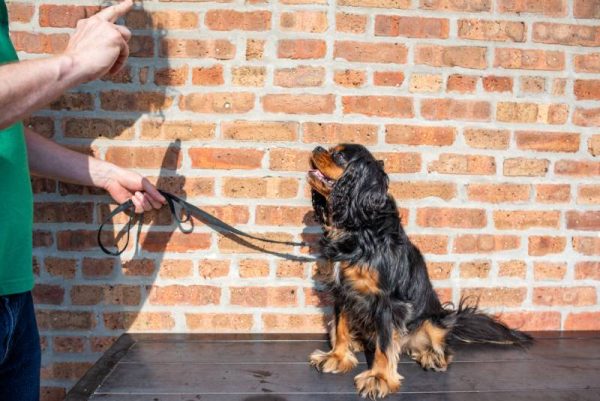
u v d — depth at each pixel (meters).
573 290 2.63
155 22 2.44
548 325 2.63
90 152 2.50
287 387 2.04
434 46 2.50
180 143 2.51
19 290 1.47
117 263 2.56
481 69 2.53
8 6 2.40
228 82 2.48
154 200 2.31
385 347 2.10
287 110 2.50
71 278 2.55
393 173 2.55
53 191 2.50
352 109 2.51
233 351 2.37
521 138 2.57
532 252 2.62
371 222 2.18
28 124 2.46
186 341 2.47
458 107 2.54
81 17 2.42
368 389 1.98
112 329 2.59
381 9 2.47
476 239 2.60
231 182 2.53
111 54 1.28
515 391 2.03
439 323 2.36
